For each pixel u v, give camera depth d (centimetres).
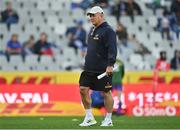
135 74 5247
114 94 4856
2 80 5134
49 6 7212
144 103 5006
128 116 4694
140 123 3594
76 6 7238
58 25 6956
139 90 5019
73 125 3306
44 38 6556
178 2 7356
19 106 4822
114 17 7119
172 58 6594
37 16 7069
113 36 3164
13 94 4831
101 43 3194
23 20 7000
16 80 5156
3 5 7112
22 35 6788
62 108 4869
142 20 7206
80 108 4894
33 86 4878
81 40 6762
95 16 3184
